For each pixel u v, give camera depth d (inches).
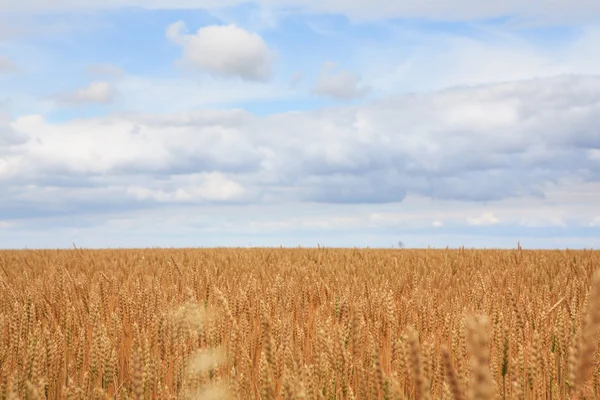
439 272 427.8
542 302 234.2
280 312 238.5
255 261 522.3
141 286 279.3
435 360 146.6
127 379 190.2
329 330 166.9
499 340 154.9
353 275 394.0
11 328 183.6
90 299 246.5
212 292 246.2
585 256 557.9
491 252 680.4
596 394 140.9
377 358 115.3
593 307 78.9
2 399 125.7
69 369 181.2
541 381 143.3
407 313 229.0
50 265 494.3
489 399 58.5
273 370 145.9
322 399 132.6
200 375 137.9
